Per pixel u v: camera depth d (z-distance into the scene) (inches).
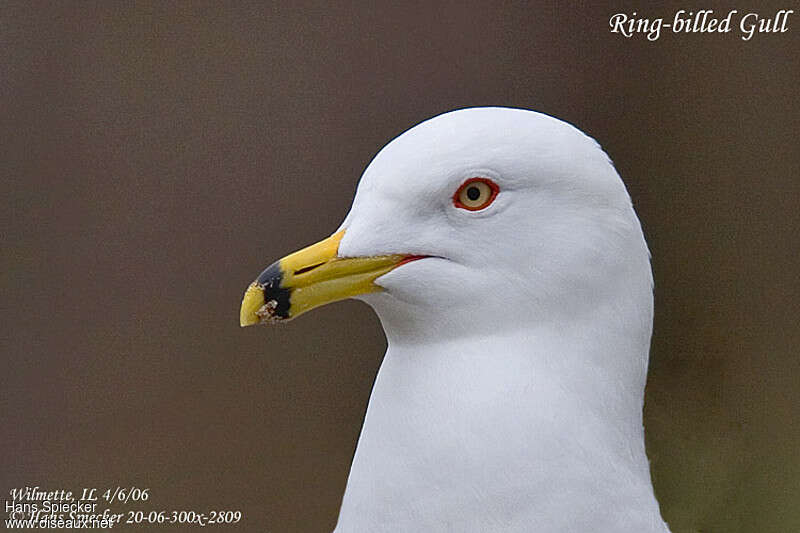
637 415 149.6
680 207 207.2
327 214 199.2
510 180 148.8
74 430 195.9
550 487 148.6
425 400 149.0
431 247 149.0
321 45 199.8
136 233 200.7
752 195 206.2
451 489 148.7
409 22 199.6
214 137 200.7
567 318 149.0
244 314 149.3
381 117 199.8
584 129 204.7
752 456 190.2
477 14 199.9
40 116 201.2
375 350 197.2
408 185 148.9
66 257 200.5
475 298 149.0
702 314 205.9
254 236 199.8
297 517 189.2
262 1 201.0
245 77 200.7
